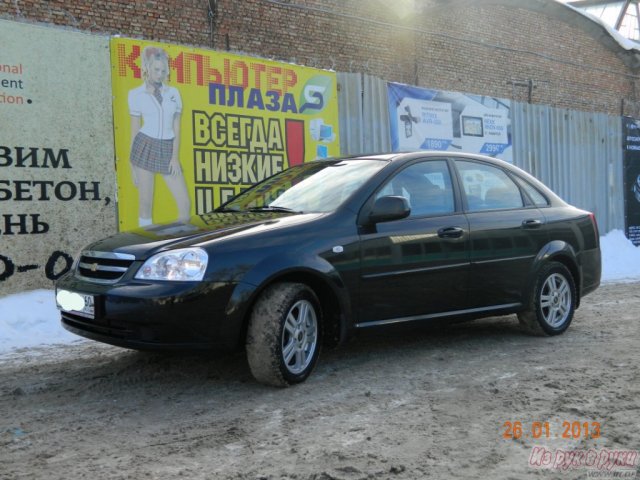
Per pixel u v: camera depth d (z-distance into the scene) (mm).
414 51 14125
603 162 17578
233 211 5367
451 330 6547
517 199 6156
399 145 12602
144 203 9125
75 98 8484
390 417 3951
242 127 10164
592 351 5633
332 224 4754
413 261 5090
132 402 4305
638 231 18484
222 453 3410
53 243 8305
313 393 4422
